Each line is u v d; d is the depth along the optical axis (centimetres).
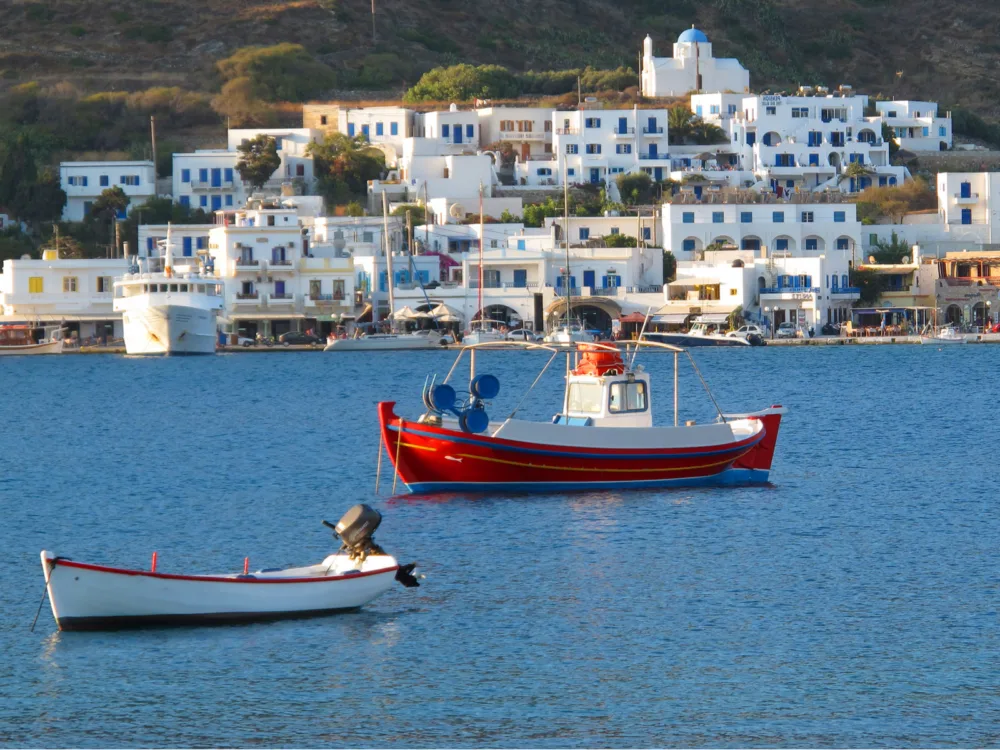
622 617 11731
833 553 13812
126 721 9781
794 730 9600
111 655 10912
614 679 10419
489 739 9500
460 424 16350
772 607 11994
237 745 9450
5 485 18862
